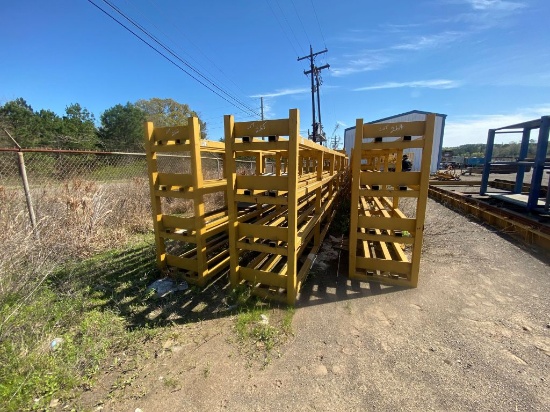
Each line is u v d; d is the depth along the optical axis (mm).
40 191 4492
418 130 2689
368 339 2188
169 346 2119
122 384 1750
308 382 1770
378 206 5258
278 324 2400
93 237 4090
